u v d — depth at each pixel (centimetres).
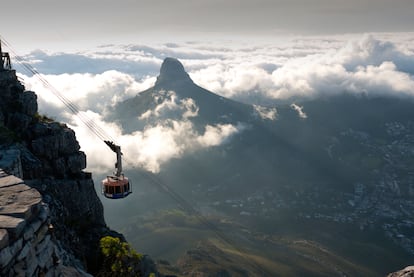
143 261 5306
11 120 5150
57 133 5366
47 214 1494
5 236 1199
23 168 4556
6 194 1462
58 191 4847
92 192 5419
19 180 1580
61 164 5256
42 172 4825
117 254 3872
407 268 3391
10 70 5684
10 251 1211
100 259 4328
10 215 1320
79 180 5250
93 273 4131
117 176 3791
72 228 4594
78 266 3534
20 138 5019
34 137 5188
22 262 1280
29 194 1480
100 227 5219
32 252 1353
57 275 1574
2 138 4634
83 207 5144
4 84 5416
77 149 5609
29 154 4806
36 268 1370
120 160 3822
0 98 5294
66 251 3669
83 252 4325
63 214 4597
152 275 4591
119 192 3656
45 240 1473
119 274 3784
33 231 1363
